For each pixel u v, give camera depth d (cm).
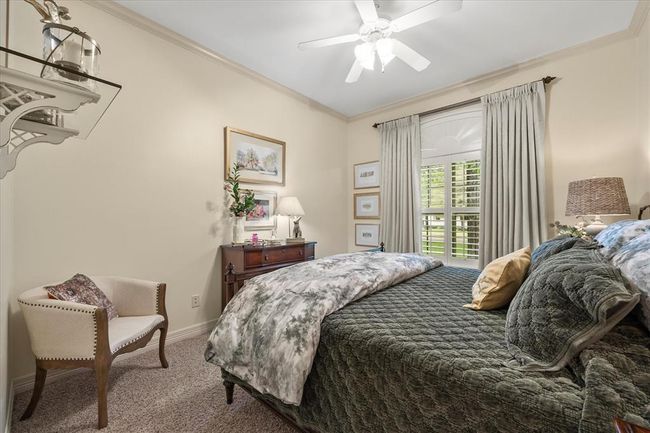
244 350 135
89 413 159
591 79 262
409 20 196
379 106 411
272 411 144
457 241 345
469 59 288
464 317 122
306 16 228
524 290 101
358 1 187
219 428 149
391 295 153
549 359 82
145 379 193
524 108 288
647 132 225
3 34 133
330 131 421
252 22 236
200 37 257
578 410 66
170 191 253
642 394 63
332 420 112
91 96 80
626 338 79
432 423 86
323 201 411
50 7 87
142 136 236
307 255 325
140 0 213
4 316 138
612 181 215
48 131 95
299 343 117
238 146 304
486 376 80
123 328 180
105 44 216
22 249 180
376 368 101
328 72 317
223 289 284
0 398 117
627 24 237
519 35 251
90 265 209
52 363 155
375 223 421
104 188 216
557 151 279
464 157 340
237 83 305
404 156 378
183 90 262
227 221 295
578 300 79
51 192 192
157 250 245
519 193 289
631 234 113
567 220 273
